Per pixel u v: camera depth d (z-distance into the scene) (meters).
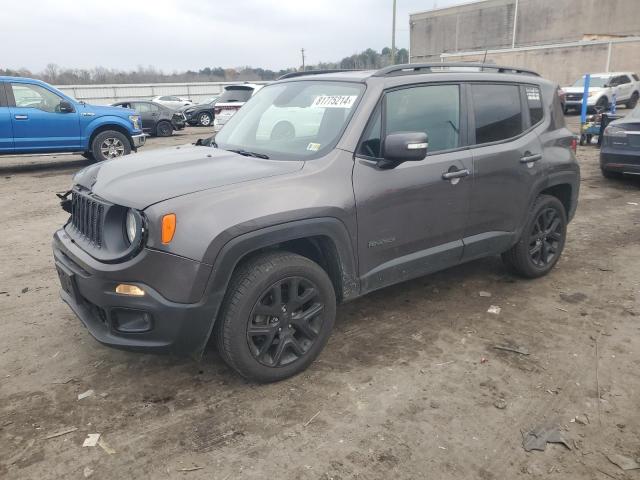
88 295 2.84
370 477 2.41
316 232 3.03
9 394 3.04
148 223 2.63
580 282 4.70
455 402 2.96
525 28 48.50
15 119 10.36
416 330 3.80
